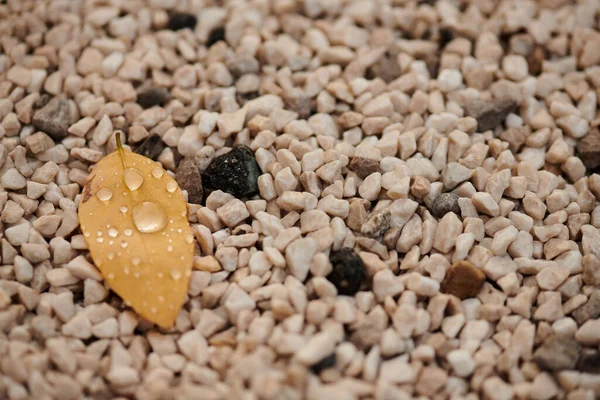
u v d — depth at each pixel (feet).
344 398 1.33
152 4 1.60
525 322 1.39
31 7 1.59
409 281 1.40
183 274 1.39
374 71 1.55
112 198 1.42
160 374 1.36
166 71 1.56
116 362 1.37
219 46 1.56
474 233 1.43
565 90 1.55
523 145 1.51
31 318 1.39
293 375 1.33
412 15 1.61
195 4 1.61
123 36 1.57
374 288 1.40
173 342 1.38
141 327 1.39
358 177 1.47
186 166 1.47
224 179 1.46
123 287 1.38
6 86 1.51
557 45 1.58
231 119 1.49
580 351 1.37
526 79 1.54
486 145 1.49
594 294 1.40
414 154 1.48
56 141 1.50
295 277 1.40
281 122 1.50
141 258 1.39
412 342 1.38
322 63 1.57
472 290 1.40
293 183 1.45
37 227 1.43
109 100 1.52
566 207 1.46
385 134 1.49
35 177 1.46
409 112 1.52
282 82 1.53
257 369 1.34
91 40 1.57
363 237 1.42
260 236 1.43
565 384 1.36
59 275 1.40
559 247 1.43
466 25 1.58
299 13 1.61
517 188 1.45
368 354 1.36
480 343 1.38
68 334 1.37
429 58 1.57
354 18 1.60
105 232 1.40
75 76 1.53
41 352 1.37
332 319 1.38
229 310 1.38
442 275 1.41
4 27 1.56
